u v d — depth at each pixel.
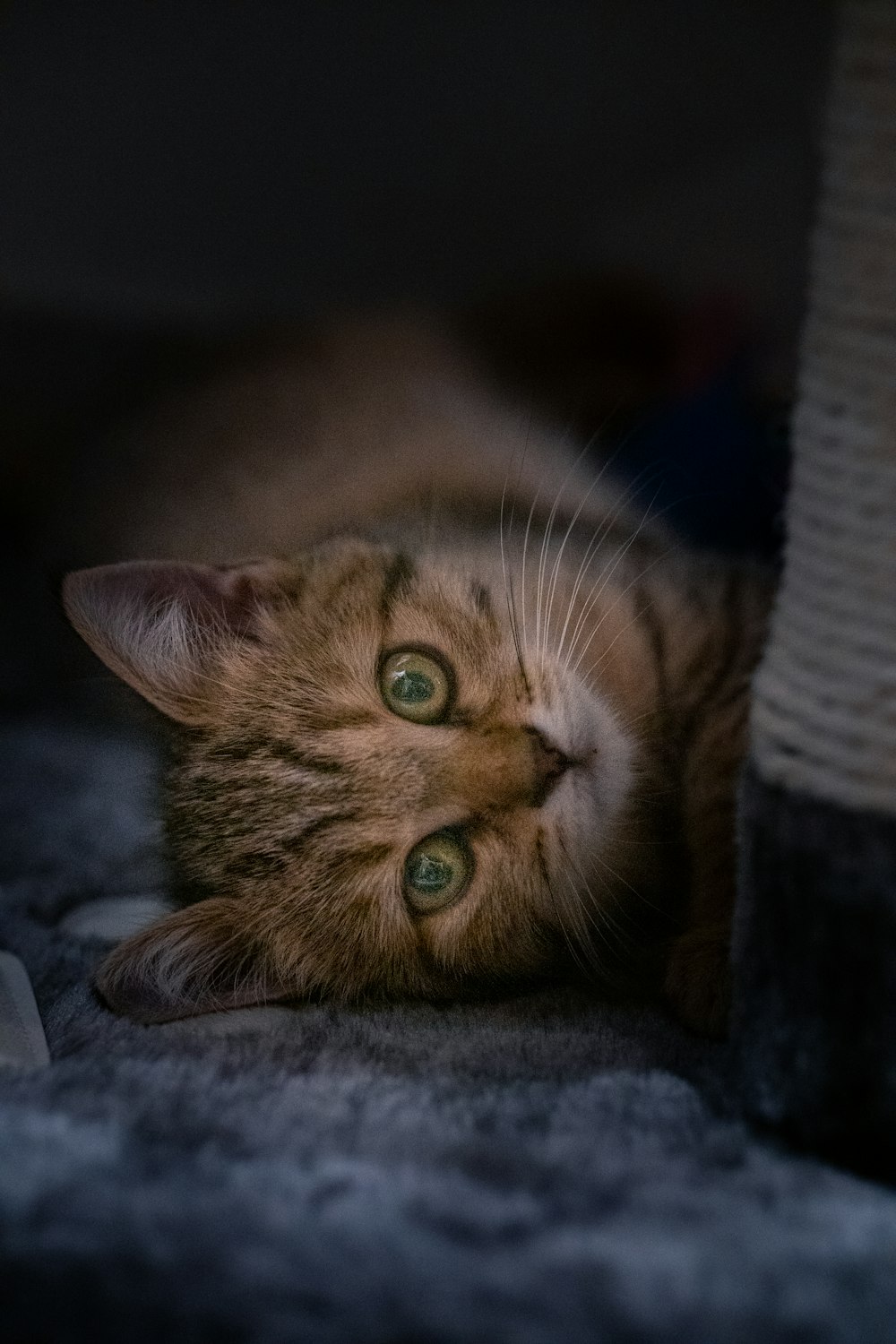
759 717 0.48
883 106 0.46
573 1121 0.48
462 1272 0.44
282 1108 0.49
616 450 0.64
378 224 0.82
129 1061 0.51
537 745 0.57
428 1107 0.49
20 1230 0.45
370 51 0.81
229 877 0.57
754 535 0.62
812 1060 0.47
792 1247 0.45
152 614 0.57
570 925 0.57
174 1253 0.45
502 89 0.80
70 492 0.68
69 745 0.66
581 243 0.78
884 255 0.46
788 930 0.47
